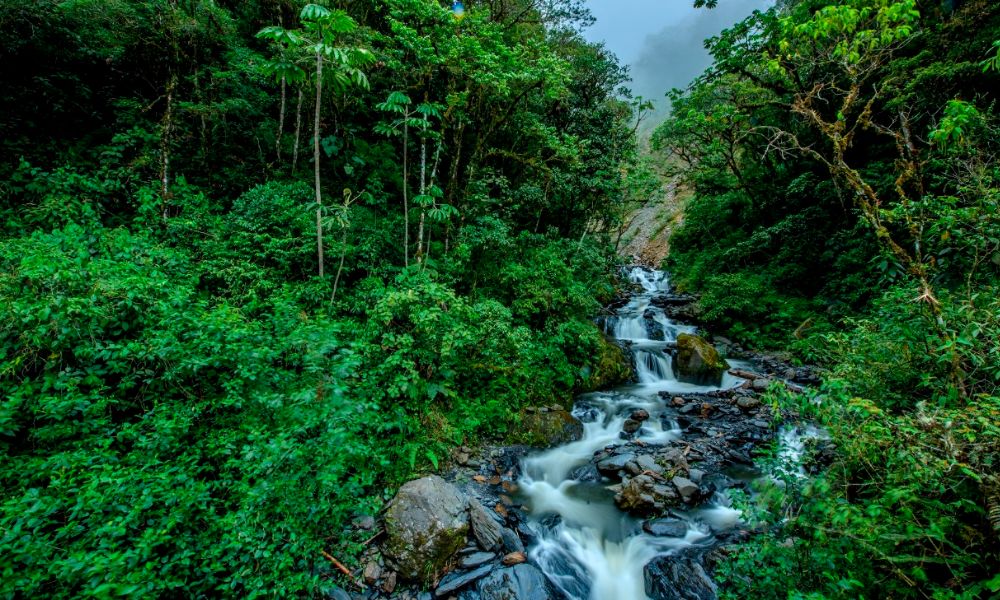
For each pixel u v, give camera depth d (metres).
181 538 3.04
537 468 5.89
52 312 3.67
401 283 6.63
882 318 5.13
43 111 6.58
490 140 11.36
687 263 19.31
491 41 7.72
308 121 9.43
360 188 9.06
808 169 13.95
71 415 3.53
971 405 2.80
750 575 3.19
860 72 4.02
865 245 10.71
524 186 11.17
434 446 5.45
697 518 4.80
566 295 9.54
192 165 7.53
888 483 2.72
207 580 2.97
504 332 6.27
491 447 6.09
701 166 19.03
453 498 4.43
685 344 10.05
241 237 6.22
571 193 12.72
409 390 5.37
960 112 3.81
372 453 4.48
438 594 3.66
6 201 5.48
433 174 8.11
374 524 4.17
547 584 3.95
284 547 3.38
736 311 12.71
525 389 7.22
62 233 4.92
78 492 2.94
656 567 4.09
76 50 7.00
